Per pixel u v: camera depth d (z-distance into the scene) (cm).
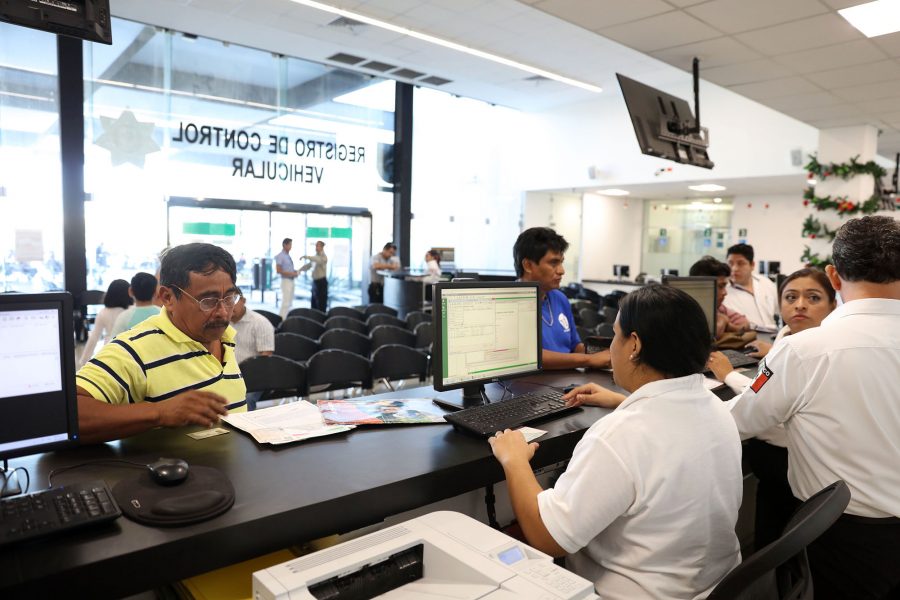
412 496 121
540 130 1162
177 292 154
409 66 880
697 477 112
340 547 101
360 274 1023
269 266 909
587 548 125
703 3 366
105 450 133
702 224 1252
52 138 697
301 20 709
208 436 144
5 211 676
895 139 750
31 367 108
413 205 1067
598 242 1281
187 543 93
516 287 190
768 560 86
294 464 126
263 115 870
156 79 775
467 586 96
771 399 157
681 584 113
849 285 155
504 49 794
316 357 358
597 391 181
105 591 86
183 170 805
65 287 707
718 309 338
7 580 79
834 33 404
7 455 106
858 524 144
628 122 1019
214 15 700
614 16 392
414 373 407
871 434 143
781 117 854
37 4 236
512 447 135
